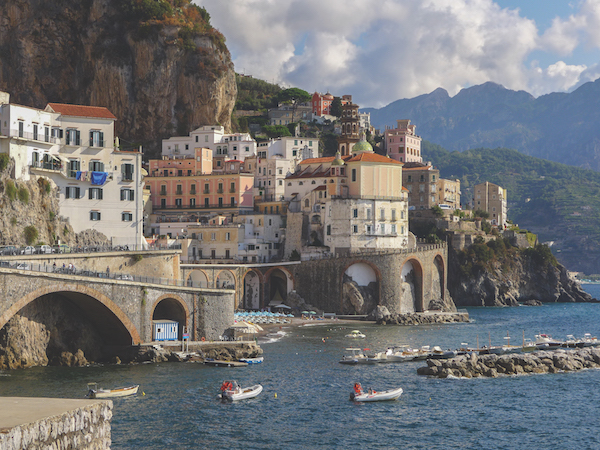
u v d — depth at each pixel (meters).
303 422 69.50
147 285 95.31
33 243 108.19
